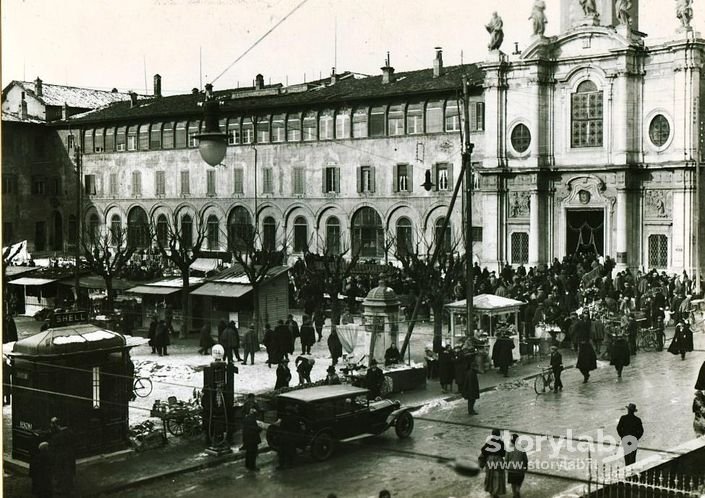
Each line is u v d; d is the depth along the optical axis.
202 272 57.56
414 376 31.78
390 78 69.50
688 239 53.00
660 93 54.28
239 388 31.11
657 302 41.72
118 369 23.95
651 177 54.81
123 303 47.78
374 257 68.50
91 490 21.02
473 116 63.28
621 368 33.06
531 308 39.03
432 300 37.22
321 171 71.19
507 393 30.94
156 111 79.56
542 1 58.19
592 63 56.28
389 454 23.58
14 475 22.67
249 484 21.45
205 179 77.81
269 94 76.12
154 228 74.19
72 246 85.81
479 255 63.09
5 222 83.06
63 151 86.50
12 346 23.58
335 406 23.50
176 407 25.86
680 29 53.06
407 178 66.56
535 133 58.47
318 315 42.69
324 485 21.20
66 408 22.88
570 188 57.84
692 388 30.59
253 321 41.84
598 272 48.31
